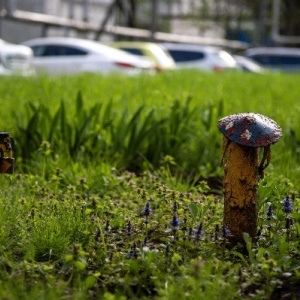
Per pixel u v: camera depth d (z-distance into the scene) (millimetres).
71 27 40812
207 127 10883
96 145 10195
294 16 57625
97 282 5461
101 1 48438
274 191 6852
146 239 6059
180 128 10469
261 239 6191
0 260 5664
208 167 9977
